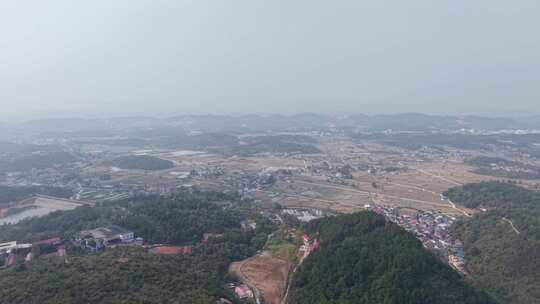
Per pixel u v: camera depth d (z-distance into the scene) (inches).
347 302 5246.1
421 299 5137.8
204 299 5123.0
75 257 6579.7
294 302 5669.3
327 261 6151.6
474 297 5447.8
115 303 4687.5
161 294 5073.8
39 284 5093.5
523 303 6008.9
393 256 5777.6
